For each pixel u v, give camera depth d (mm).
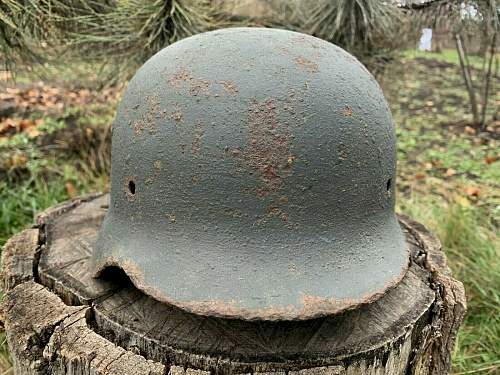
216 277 276
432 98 1396
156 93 295
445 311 345
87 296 323
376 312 322
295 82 283
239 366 274
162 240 294
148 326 298
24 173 813
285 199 281
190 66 292
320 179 284
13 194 734
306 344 289
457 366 496
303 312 264
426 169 988
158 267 286
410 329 309
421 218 705
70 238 409
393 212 347
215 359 276
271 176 278
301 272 280
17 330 297
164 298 271
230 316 262
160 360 286
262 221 283
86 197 506
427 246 427
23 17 486
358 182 299
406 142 1115
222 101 279
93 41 632
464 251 651
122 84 764
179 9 589
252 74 283
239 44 297
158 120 291
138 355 282
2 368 461
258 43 297
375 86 323
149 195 298
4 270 360
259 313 262
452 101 1373
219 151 278
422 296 345
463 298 348
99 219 450
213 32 318
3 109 1000
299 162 279
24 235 412
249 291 271
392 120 337
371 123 303
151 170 295
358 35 688
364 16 622
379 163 311
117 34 627
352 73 305
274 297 269
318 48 305
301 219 286
